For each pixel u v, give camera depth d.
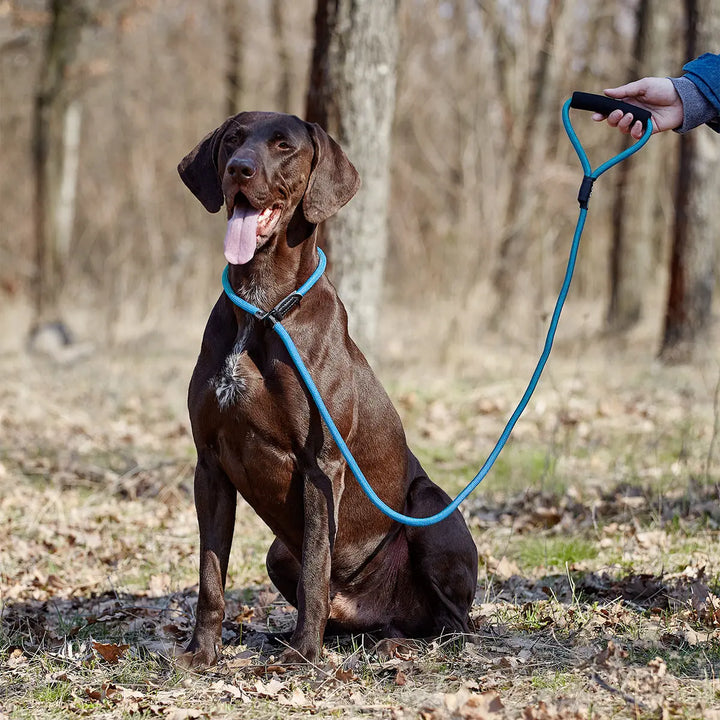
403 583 4.59
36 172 16.95
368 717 3.72
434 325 13.71
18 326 18.83
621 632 4.54
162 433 9.74
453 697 3.73
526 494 7.23
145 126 26.44
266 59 26.22
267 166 4.04
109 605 5.23
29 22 17.53
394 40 8.00
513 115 18.59
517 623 4.75
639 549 6.03
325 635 4.69
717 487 6.84
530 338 15.43
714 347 13.73
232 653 4.43
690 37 13.12
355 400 4.28
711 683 3.87
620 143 18.16
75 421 10.03
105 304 18.73
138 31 26.39
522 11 18.86
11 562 6.03
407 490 4.63
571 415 10.09
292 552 4.51
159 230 21.69
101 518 7.05
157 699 3.88
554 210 19.67
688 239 13.55
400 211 20.28
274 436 4.08
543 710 3.61
